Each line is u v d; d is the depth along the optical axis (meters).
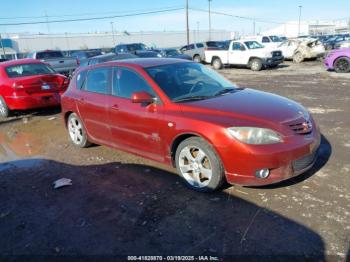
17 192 4.86
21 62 10.45
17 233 3.83
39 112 10.63
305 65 22.23
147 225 3.76
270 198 4.09
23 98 9.46
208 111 4.25
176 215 3.90
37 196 4.68
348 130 6.66
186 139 4.37
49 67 10.91
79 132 6.56
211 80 5.32
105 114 5.54
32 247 3.56
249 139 3.87
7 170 5.79
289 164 3.96
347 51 16.38
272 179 3.95
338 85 12.74
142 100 4.63
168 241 3.46
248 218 3.72
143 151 5.08
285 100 4.82
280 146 3.88
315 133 4.36
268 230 3.49
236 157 3.92
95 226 3.83
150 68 5.10
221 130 3.98
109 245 3.48
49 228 3.88
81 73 6.37
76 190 4.76
